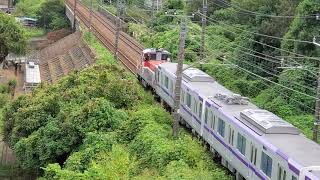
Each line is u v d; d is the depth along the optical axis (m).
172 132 30.25
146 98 38.97
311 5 39.44
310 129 35.59
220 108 27.83
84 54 65.19
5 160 39.62
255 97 44.78
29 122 34.69
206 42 58.12
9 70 72.56
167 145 27.09
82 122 31.75
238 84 46.34
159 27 73.00
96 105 32.28
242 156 24.80
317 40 38.50
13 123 37.16
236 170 25.70
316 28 39.19
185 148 26.53
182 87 34.22
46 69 70.06
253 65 44.59
